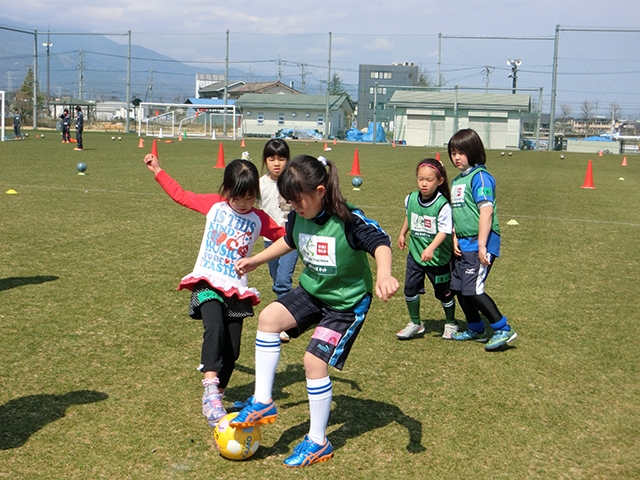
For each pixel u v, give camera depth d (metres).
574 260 7.98
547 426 3.64
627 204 13.60
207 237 3.65
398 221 10.32
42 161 18.91
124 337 4.78
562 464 3.23
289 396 3.97
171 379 4.07
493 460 3.25
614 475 3.14
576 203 13.54
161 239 8.28
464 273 4.82
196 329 5.00
